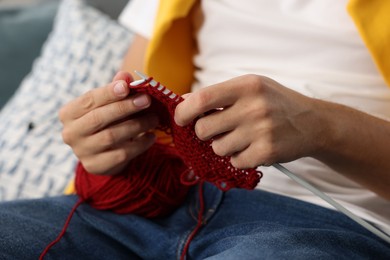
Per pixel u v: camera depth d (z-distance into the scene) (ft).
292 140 1.81
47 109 4.14
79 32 4.47
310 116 1.86
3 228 2.09
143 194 2.33
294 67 2.34
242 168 1.88
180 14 2.56
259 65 2.41
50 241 2.13
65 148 3.92
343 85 2.25
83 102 2.15
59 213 2.34
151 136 2.29
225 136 1.83
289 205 2.27
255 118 1.76
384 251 2.03
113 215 2.39
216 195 2.42
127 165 2.35
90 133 2.19
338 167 2.06
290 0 2.35
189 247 2.20
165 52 2.71
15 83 5.16
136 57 3.03
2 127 4.13
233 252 1.80
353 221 2.17
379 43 2.13
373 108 2.25
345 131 1.92
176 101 1.89
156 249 2.25
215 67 2.60
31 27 5.24
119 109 2.04
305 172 2.26
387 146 1.98
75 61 4.34
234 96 1.75
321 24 2.28
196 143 2.02
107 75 4.31
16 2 6.20
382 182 2.08
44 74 4.38
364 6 2.14
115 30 4.52
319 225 2.17
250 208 2.32
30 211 2.31
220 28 2.54
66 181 3.73
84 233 2.26
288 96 1.83
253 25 2.41
